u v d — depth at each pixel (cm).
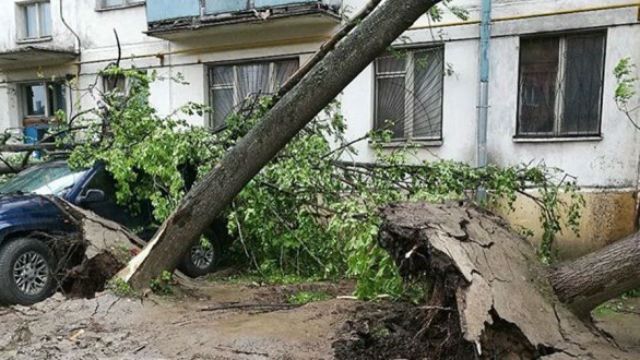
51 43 1320
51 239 628
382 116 992
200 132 738
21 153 954
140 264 581
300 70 651
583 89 845
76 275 614
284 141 564
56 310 545
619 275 424
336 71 527
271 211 718
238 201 705
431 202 511
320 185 715
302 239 713
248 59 1098
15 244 596
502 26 871
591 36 832
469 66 903
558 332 396
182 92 1166
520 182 795
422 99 961
